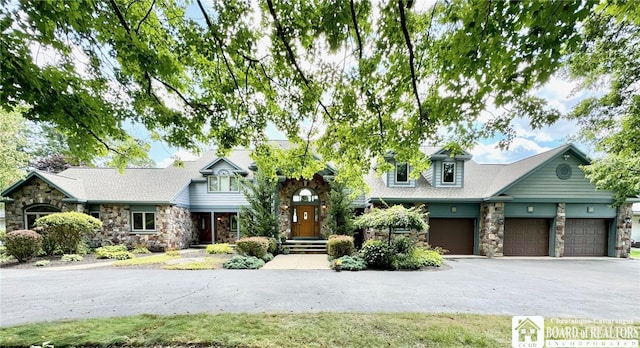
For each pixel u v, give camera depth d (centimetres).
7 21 273
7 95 299
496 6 227
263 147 480
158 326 384
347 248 1008
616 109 516
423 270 848
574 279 729
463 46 258
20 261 967
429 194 1211
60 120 353
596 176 820
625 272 838
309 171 522
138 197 1291
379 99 367
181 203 1381
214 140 463
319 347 328
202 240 1546
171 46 361
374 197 1158
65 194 1224
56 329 374
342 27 296
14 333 362
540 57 241
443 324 396
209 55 358
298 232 1362
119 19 309
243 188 1244
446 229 1212
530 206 1157
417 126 375
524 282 689
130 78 381
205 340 344
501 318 426
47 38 296
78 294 569
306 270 845
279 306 488
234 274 777
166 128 438
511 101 283
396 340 347
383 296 555
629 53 446
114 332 364
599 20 330
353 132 416
